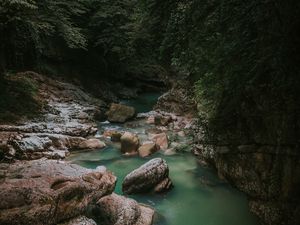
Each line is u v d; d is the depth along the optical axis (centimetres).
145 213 715
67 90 1761
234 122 765
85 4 2084
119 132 1270
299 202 581
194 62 864
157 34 1121
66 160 1035
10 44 1548
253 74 657
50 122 1272
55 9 1720
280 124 607
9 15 1293
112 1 2139
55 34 1980
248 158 716
